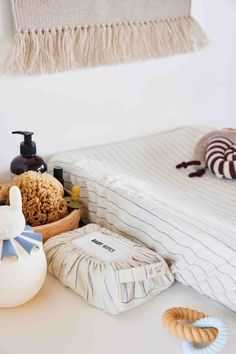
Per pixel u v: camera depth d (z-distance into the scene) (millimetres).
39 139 919
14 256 550
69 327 550
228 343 521
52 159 913
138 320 563
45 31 833
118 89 995
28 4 800
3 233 549
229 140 902
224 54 1184
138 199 700
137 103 1043
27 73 852
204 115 1206
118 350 514
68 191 796
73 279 605
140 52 973
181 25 1015
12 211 559
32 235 582
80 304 592
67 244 649
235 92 1258
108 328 549
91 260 606
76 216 731
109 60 933
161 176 878
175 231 624
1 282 552
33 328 547
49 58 851
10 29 812
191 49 1053
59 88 907
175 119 1138
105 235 675
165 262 622
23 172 771
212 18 1120
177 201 745
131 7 922
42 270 583
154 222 655
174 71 1085
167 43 1006
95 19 882
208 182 854
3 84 841
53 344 521
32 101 884
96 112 980
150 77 1042
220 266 565
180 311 549
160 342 527
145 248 646
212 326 519
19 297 567
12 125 877
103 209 751
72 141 967
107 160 926
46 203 696
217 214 716
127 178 817
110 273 576
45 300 598
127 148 986
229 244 581
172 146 1011
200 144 928
